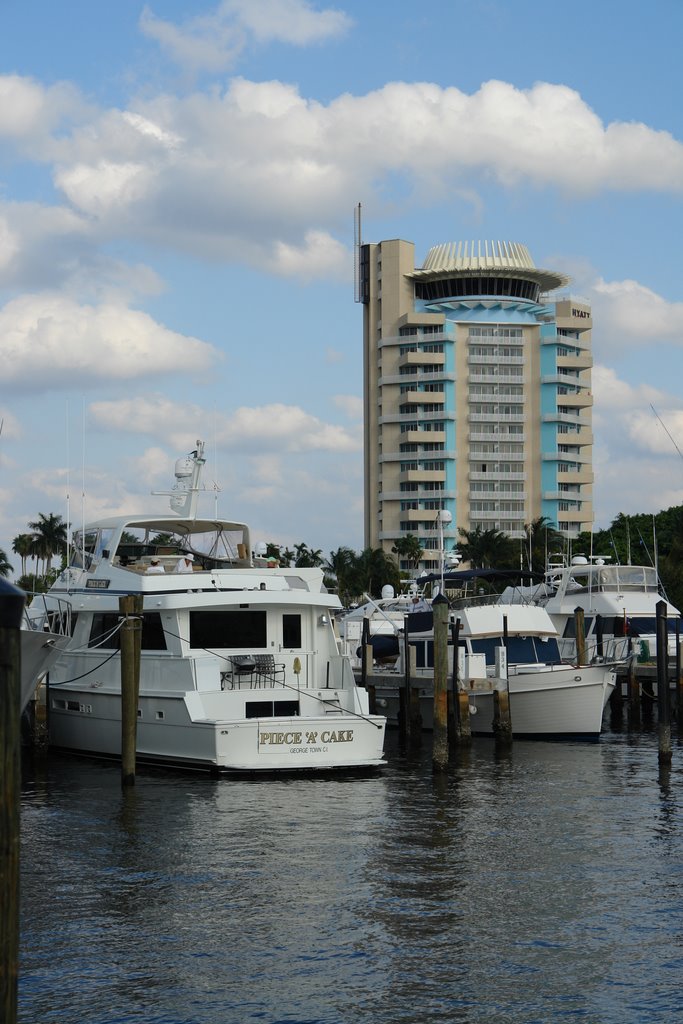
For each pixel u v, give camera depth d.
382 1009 14.88
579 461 171.62
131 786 29.12
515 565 141.62
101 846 23.03
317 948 17.05
